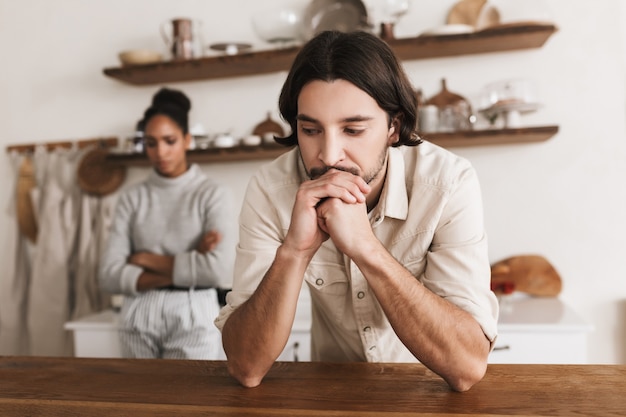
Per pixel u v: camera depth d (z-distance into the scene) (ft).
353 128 2.96
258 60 7.92
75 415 2.81
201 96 8.96
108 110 9.35
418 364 3.38
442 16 8.16
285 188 3.74
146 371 3.46
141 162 8.77
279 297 3.10
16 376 3.46
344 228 3.06
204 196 6.81
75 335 7.53
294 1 8.55
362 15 7.84
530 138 7.59
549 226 8.01
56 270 9.11
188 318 6.53
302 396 2.92
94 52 9.36
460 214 3.48
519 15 7.27
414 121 3.28
